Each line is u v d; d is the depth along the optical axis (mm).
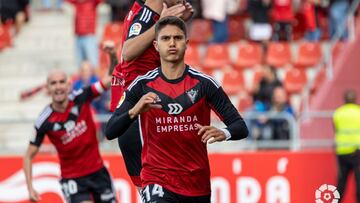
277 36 53312
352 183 38969
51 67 53156
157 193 19969
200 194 20219
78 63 48750
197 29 54375
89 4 48469
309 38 54188
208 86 19750
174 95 19703
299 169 38844
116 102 22750
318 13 54375
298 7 53688
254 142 40156
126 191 38312
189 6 20844
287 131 40219
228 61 52500
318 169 38844
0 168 38469
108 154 38344
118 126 19047
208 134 19125
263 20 53375
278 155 38844
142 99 18625
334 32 53031
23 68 53062
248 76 51875
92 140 30016
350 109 38531
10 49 54656
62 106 29672
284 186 38781
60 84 29453
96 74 46656
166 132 19859
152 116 19812
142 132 20422
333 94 48719
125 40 21391
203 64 52406
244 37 55625
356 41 49500
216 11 53281
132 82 20062
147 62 21047
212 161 38844
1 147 44531
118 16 54656
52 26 56156
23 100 50125
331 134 44938
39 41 55156
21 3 55094
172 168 20000
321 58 52250
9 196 38344
